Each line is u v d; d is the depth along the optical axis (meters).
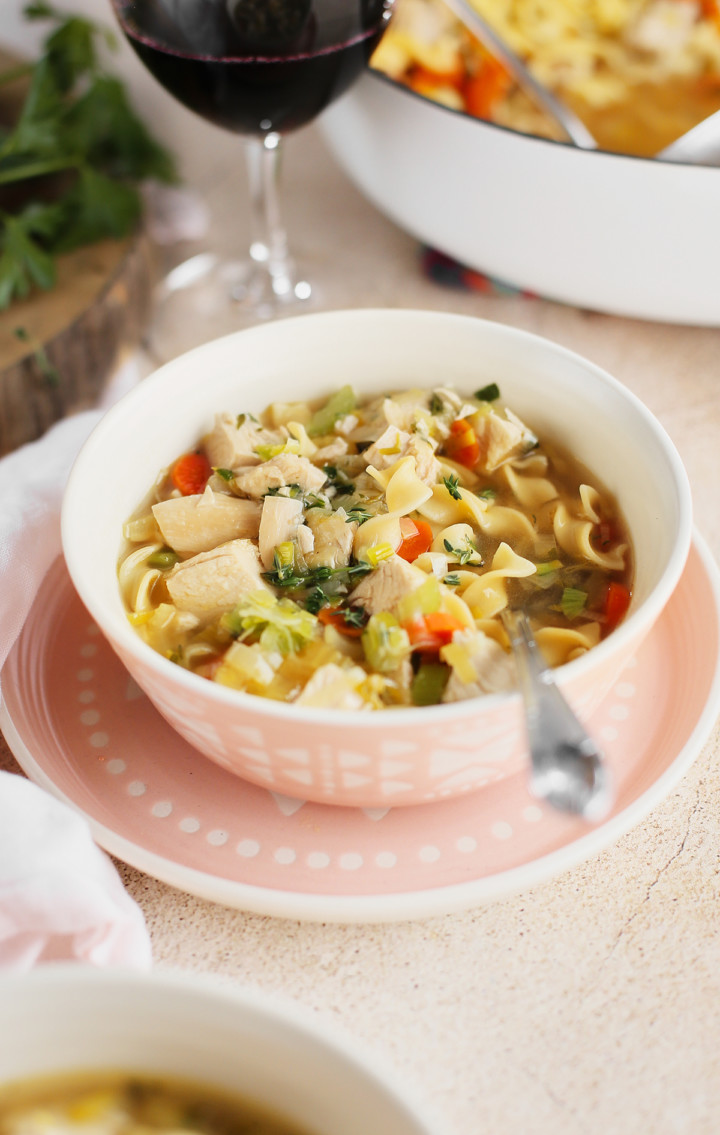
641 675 0.52
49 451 0.56
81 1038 0.41
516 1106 0.44
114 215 0.68
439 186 0.64
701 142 0.64
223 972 0.47
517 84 0.69
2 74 0.77
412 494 0.52
